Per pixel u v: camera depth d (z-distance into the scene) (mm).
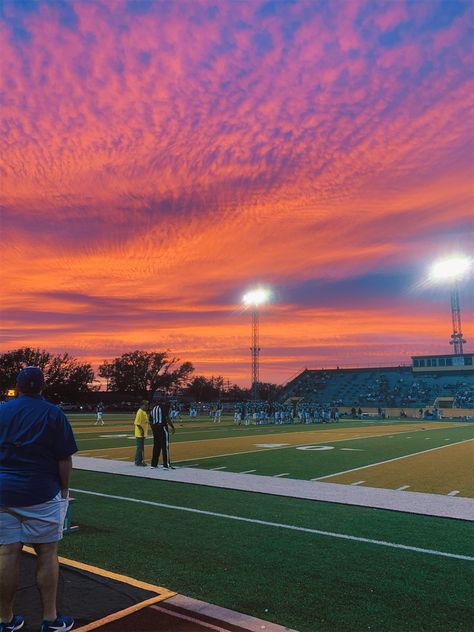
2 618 3398
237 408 45312
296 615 3885
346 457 14625
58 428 3551
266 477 10547
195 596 4242
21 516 3387
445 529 6406
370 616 3881
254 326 57625
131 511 7391
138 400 102250
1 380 88438
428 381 67750
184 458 14086
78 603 4027
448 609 4016
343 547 5629
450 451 16781
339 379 74562
